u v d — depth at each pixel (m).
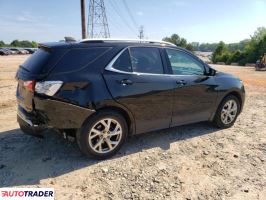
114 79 4.09
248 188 3.62
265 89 11.71
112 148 4.25
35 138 4.90
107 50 4.17
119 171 3.91
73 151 4.45
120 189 3.49
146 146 4.77
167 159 4.33
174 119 4.90
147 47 4.59
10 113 6.48
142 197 3.34
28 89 3.75
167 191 3.48
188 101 4.98
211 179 3.80
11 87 9.99
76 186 3.52
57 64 3.76
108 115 4.07
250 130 5.81
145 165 4.11
